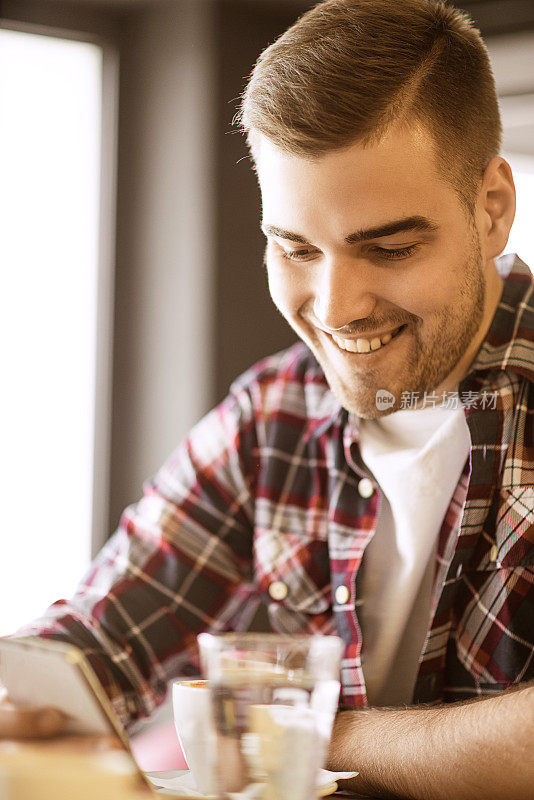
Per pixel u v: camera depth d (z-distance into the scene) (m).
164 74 2.93
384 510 1.26
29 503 2.82
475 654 1.14
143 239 2.96
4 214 2.80
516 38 2.58
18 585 2.79
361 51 0.95
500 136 1.10
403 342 1.06
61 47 2.89
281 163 0.96
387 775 0.84
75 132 2.91
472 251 1.04
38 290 2.85
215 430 1.42
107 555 1.35
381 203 0.94
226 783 0.54
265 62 1.01
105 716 0.55
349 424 1.28
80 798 0.56
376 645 1.24
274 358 1.47
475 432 1.14
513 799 0.77
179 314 2.90
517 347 1.17
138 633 1.25
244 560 1.40
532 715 0.76
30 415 2.83
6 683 0.58
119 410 2.96
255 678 0.54
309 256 1.02
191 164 2.89
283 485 1.36
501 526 1.14
